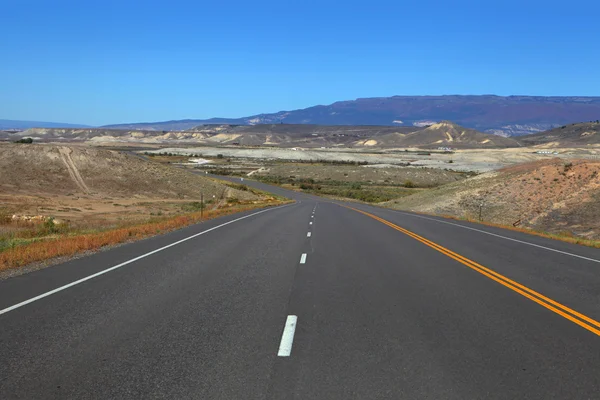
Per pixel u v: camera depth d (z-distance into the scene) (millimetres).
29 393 5051
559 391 5199
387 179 143500
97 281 11133
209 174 139625
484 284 11180
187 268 13000
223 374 5602
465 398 5012
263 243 18844
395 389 5215
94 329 7328
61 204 53688
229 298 9523
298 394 5078
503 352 6445
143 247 17484
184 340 6848
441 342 6852
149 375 5559
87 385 5270
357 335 7152
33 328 7359
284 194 99312
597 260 15547
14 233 22500
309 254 15852
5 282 10969
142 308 8664
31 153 75812
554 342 6910
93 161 79438
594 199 37594
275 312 8461
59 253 15297
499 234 24312
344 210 46719
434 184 133875
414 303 9234
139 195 72812
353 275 12133
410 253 16328
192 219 30391
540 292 10406
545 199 42250
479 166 180500
